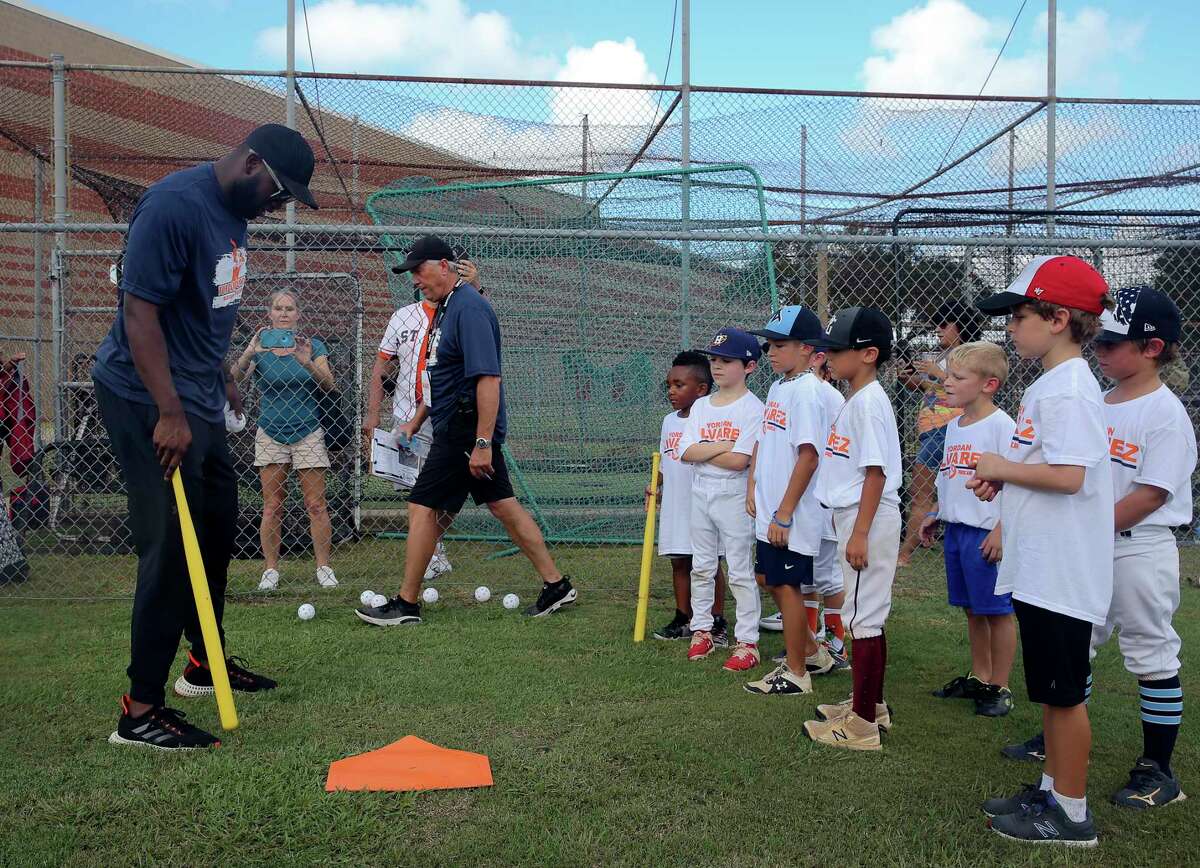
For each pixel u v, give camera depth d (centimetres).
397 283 680
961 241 486
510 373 660
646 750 276
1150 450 258
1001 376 335
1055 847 222
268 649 384
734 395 383
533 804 239
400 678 346
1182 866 215
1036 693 230
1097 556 228
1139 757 278
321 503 512
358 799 238
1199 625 434
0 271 925
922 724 308
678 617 425
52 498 598
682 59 650
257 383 505
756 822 232
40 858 208
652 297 661
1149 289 266
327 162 823
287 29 616
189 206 273
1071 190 766
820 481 304
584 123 668
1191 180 727
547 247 658
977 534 326
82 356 625
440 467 430
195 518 291
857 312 290
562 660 375
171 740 275
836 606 387
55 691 327
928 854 218
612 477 663
